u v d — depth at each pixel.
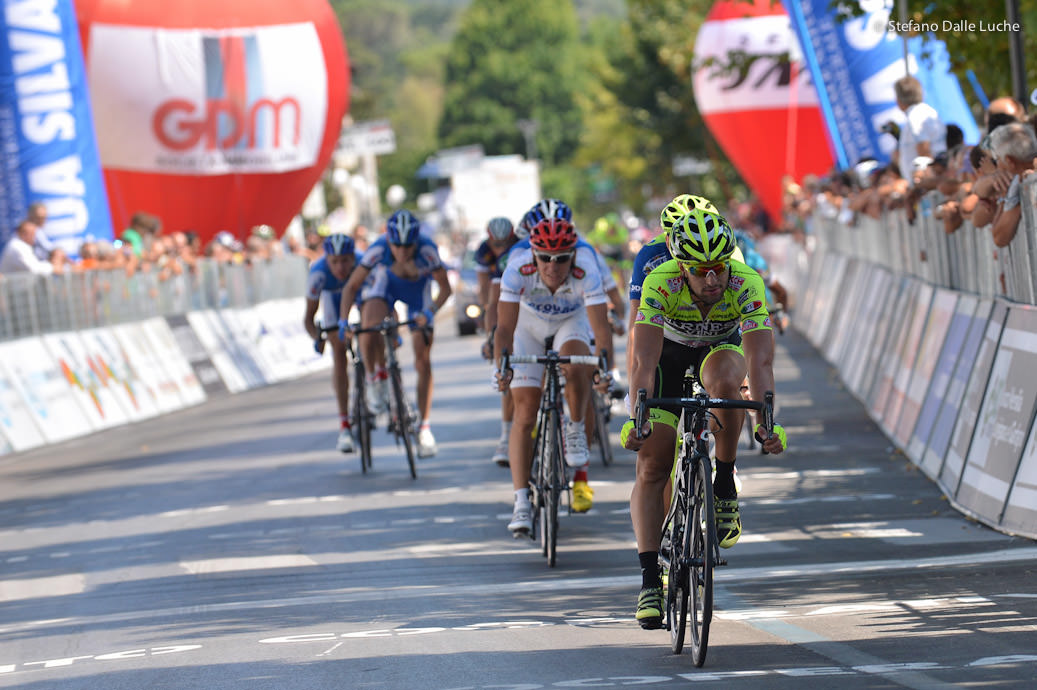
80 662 18.75
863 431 37.38
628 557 23.80
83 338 52.00
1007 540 22.97
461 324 87.25
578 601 20.59
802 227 73.94
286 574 23.92
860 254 51.59
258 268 71.00
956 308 30.69
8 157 56.22
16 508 34.09
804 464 32.66
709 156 149.38
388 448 40.19
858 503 27.41
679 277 17.05
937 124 37.38
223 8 73.44
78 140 57.34
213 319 64.50
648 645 17.62
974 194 28.17
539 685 15.81
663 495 18.03
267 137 74.94
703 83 85.69
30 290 48.59
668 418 17.67
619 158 192.62
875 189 44.50
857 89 51.22
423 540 26.25
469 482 32.91
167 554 26.55
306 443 42.50
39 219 50.31
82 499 34.69
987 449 25.44
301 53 75.00
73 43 57.28
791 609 19.20
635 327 17.25
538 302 25.14
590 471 33.72
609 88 154.25
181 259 62.81
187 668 17.81
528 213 24.36
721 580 21.39
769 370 16.98
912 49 49.19
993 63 41.88
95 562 26.36
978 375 27.06
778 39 81.88
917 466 30.84
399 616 20.17
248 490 34.03
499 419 44.47
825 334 59.09
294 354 72.56
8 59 55.94
